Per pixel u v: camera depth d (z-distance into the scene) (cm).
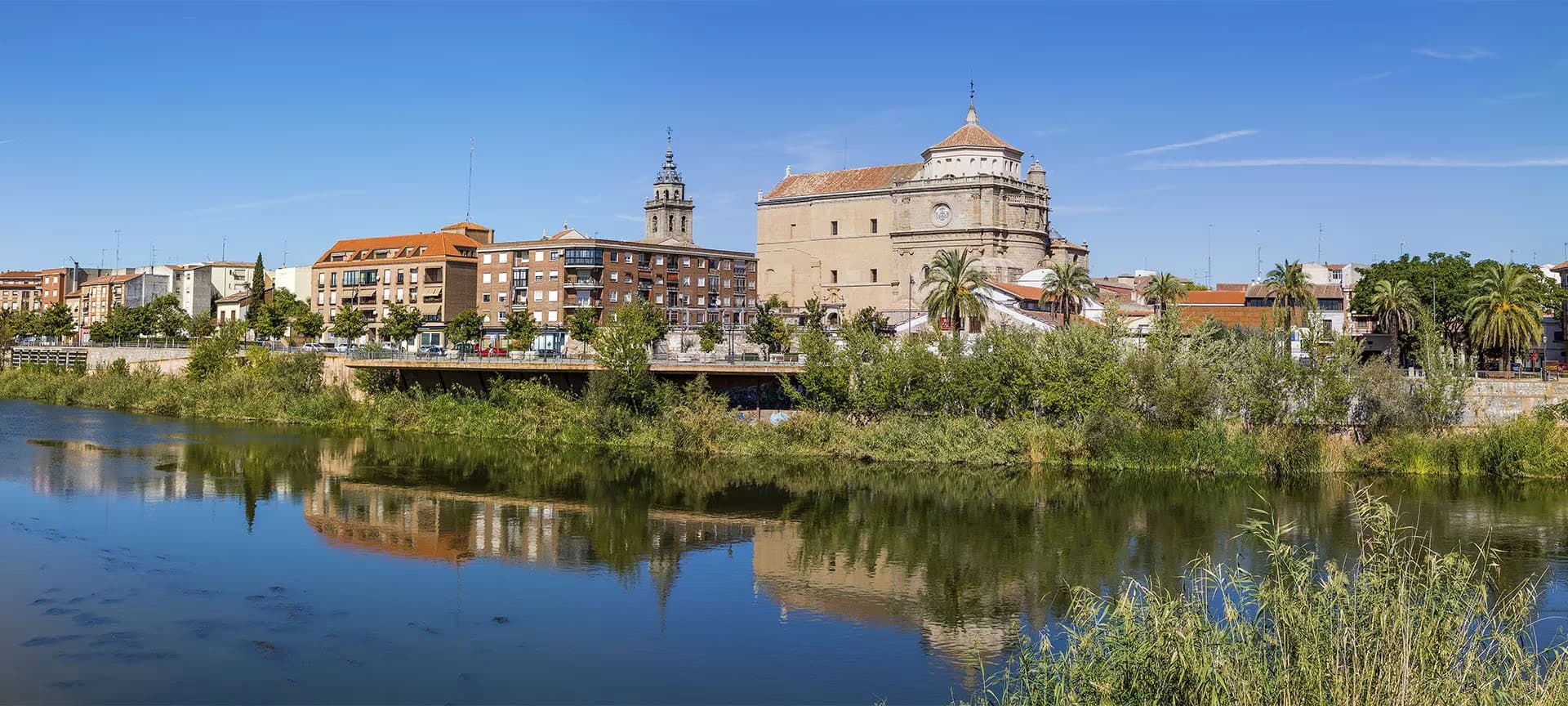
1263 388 6744
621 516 5116
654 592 3709
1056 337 7162
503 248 15112
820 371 7562
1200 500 5625
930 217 13362
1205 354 6931
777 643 3173
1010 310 10456
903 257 13550
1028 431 6906
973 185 13062
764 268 15012
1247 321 11244
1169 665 1961
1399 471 6388
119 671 2775
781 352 11075
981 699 2591
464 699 2678
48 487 5300
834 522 5025
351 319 13825
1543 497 5656
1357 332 11306
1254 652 1995
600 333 8412
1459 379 6681
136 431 7988
